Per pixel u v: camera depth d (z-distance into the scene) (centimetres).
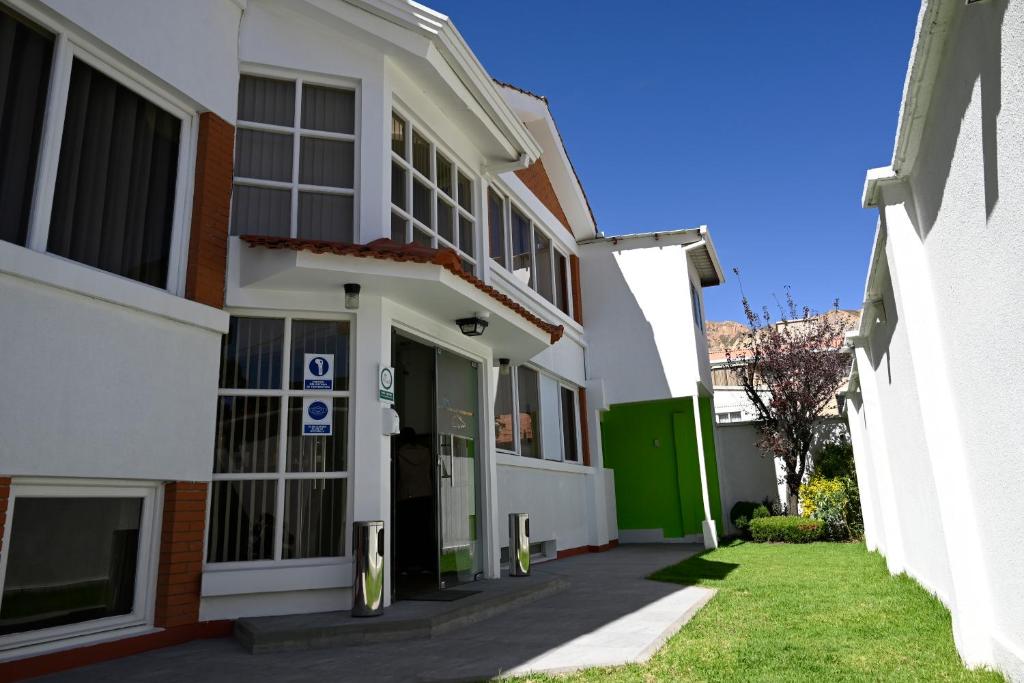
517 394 1257
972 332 416
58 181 541
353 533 651
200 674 468
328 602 643
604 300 1703
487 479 938
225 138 687
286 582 625
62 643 496
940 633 552
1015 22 292
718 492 1770
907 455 786
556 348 1470
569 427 1559
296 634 549
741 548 1466
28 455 473
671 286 1655
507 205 1308
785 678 429
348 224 746
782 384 1777
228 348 666
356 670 475
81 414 512
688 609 698
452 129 955
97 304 535
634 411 1892
